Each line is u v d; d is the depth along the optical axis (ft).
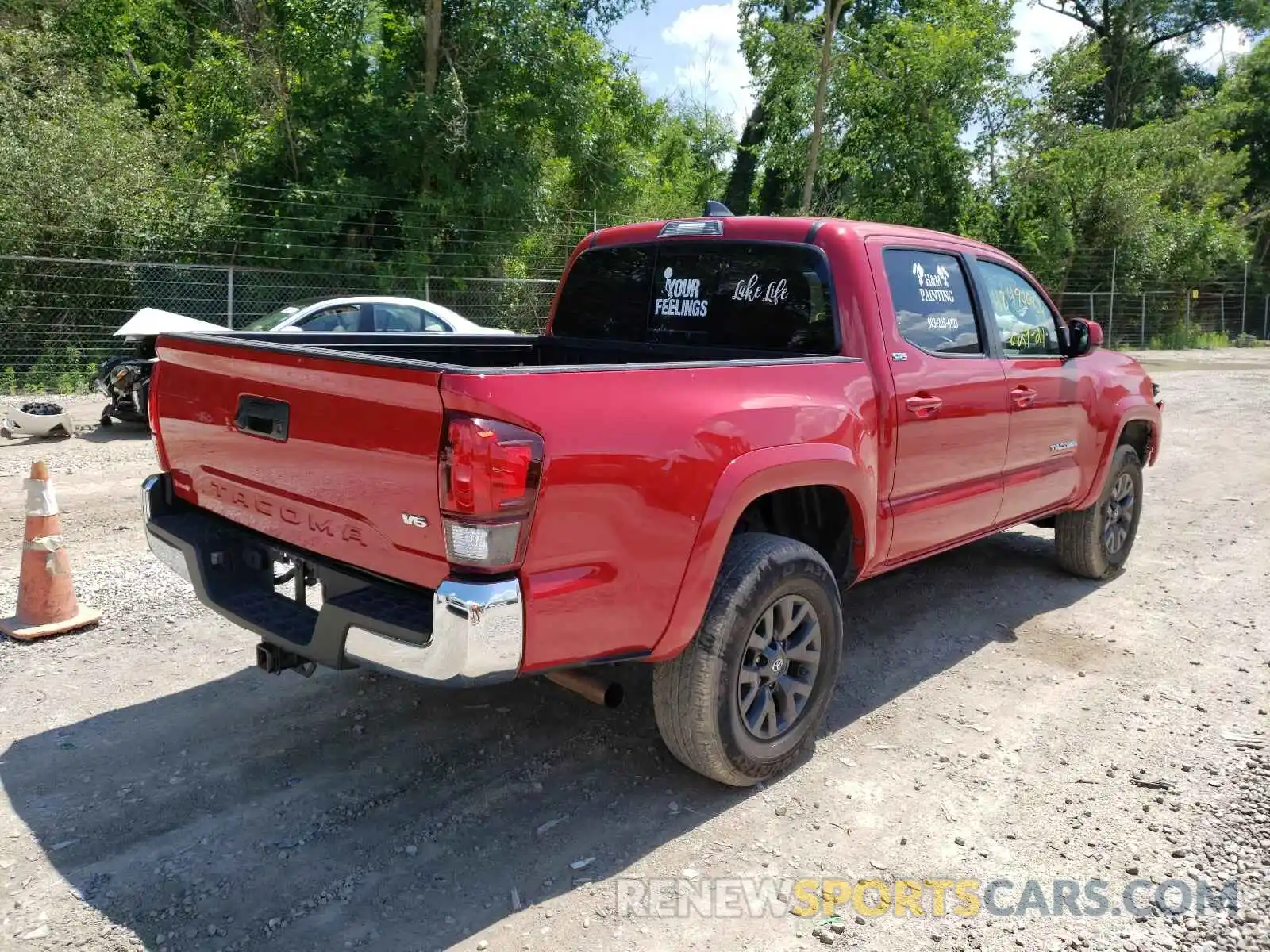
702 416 9.96
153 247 48.19
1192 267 103.35
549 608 8.79
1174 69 131.23
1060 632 16.55
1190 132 109.91
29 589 15.11
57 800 10.62
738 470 10.19
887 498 13.00
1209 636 16.39
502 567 8.43
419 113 50.26
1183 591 18.85
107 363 33.35
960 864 9.91
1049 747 12.39
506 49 52.29
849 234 12.89
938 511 14.05
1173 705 13.66
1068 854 10.09
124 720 12.53
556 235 60.54
